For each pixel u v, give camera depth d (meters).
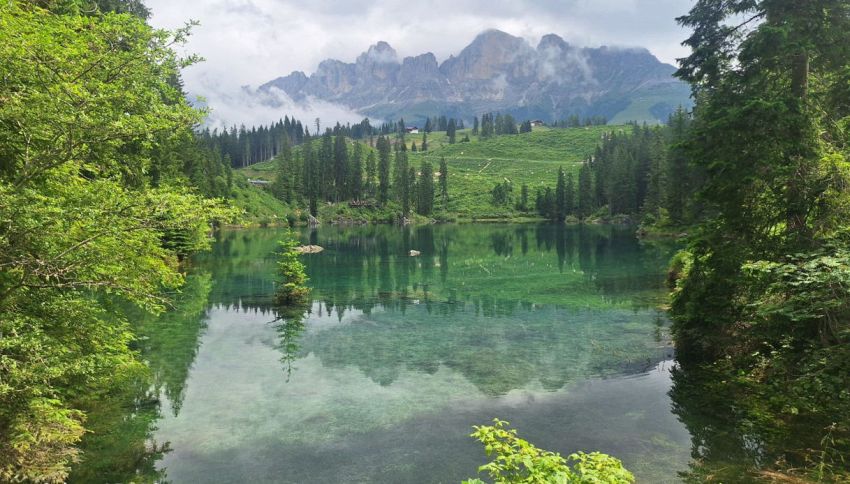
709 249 15.63
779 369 13.55
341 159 165.38
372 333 21.53
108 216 8.08
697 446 10.41
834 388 11.60
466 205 172.88
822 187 13.03
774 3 14.56
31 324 8.82
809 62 15.19
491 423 11.98
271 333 21.55
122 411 12.88
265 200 143.00
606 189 142.25
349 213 154.50
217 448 10.78
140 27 8.87
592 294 30.67
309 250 62.94
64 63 7.94
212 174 101.00
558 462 5.93
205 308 26.97
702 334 16.78
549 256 54.06
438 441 11.09
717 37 16.16
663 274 38.44
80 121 7.69
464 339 20.42
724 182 14.68
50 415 9.00
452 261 50.88
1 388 7.39
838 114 15.89
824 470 9.11
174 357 17.88
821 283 10.93
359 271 43.47
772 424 11.23
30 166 8.17
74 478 9.41
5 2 7.78
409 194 165.25
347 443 11.04
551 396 13.79
